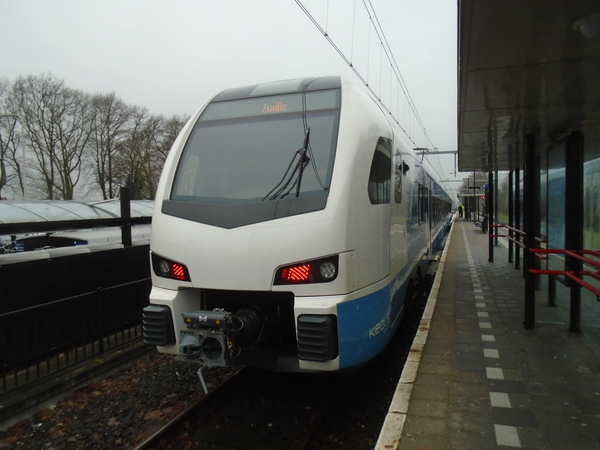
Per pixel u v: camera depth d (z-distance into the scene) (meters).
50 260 6.07
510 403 4.18
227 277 4.12
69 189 32.91
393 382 5.62
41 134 31.75
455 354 5.57
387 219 5.01
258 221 4.16
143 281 7.01
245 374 5.65
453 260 14.65
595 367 5.01
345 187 4.17
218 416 4.62
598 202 5.70
